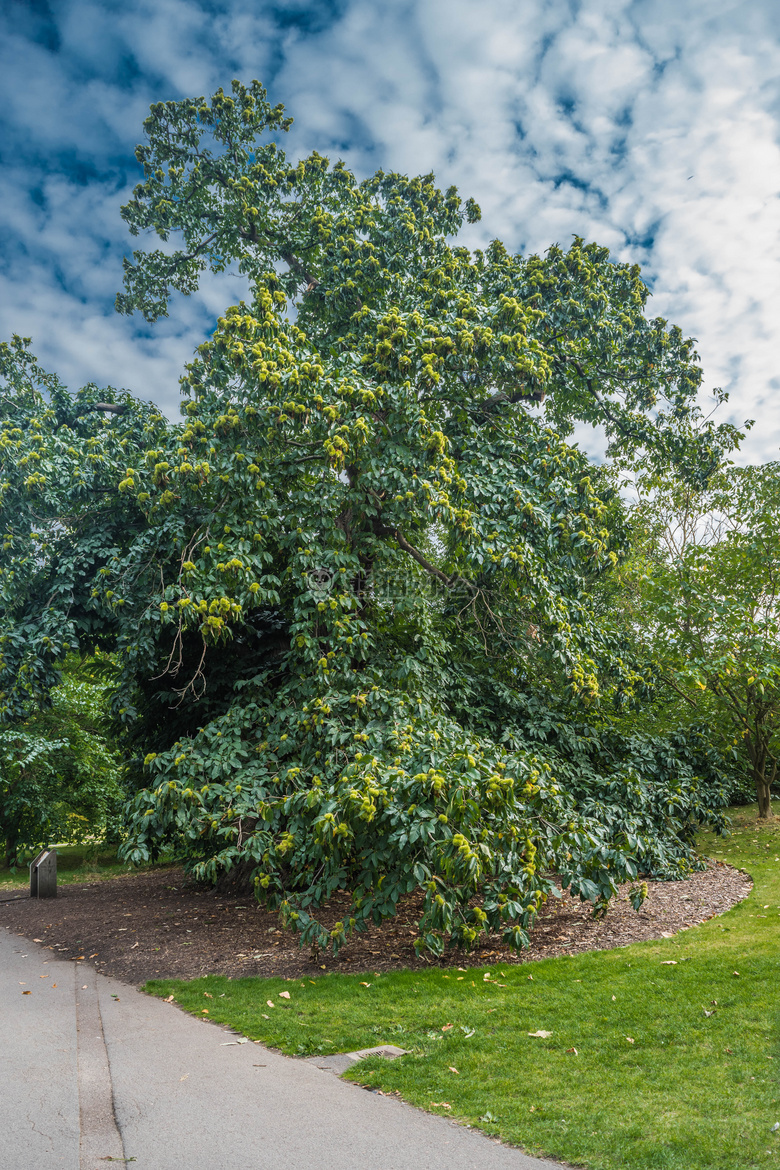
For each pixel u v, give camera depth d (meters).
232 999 6.03
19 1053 4.79
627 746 12.05
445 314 11.25
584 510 10.26
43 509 10.30
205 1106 3.90
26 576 10.06
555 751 10.77
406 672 9.62
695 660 12.42
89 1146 3.45
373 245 12.72
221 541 9.12
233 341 9.49
